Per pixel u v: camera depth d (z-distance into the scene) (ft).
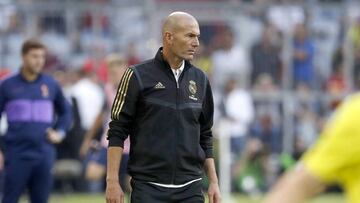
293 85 195.11
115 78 115.34
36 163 100.68
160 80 68.54
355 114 35.17
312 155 35.60
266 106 191.93
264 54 195.52
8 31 194.18
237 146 179.83
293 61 196.44
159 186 68.49
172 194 68.49
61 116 104.42
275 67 195.93
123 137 68.90
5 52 193.16
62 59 193.57
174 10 201.67
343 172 35.58
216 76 194.29
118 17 199.21
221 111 180.34
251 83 194.70
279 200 34.99
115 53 194.49
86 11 197.88
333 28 202.49
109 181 68.54
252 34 200.54
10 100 101.30
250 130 184.55
